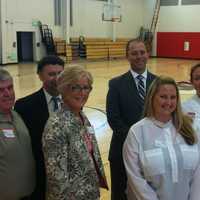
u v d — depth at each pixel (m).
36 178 2.25
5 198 2.08
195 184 2.18
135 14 23.64
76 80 1.93
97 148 2.09
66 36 19.33
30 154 2.15
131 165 2.20
